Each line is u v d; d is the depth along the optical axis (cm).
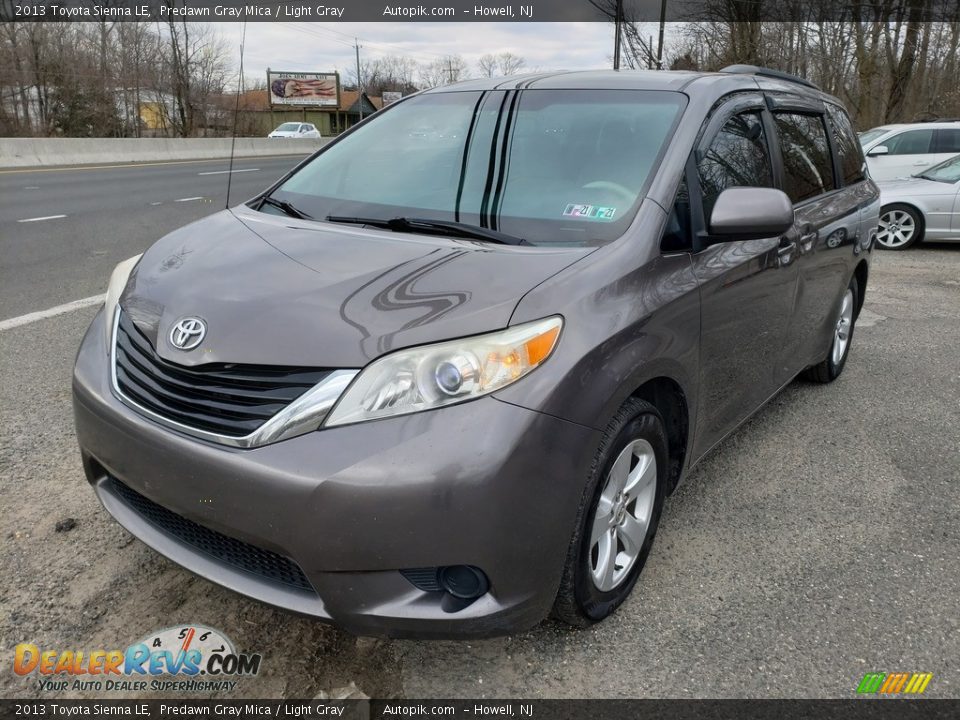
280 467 192
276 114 6162
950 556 296
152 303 234
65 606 249
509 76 355
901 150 1315
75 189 1502
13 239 891
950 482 357
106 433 225
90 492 318
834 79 2725
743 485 349
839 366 490
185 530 225
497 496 193
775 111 360
